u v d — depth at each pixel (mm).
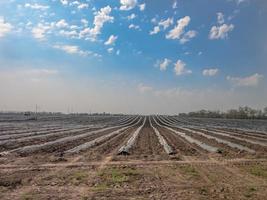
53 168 19406
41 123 81375
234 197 13016
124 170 18797
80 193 13445
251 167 20031
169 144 35312
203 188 14469
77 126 71188
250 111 152250
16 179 15875
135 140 39625
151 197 12945
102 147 31328
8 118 107188
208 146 32156
